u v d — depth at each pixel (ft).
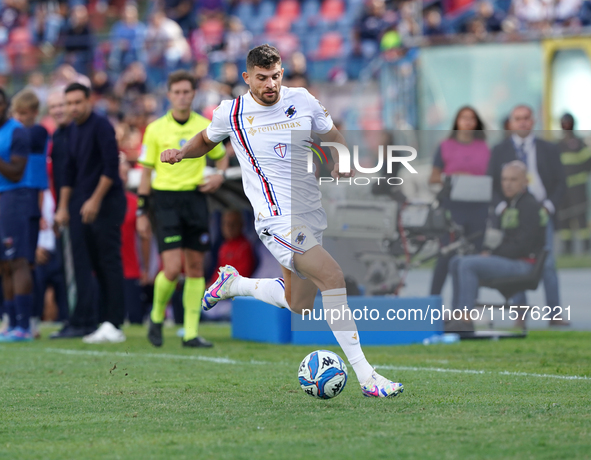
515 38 166.61
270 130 53.62
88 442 40.98
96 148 96.63
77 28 240.32
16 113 100.99
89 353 84.48
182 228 88.84
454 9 222.07
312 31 254.47
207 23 241.96
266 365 72.79
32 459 37.40
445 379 62.18
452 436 40.57
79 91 95.25
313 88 190.39
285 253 52.75
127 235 124.57
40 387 60.44
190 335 89.45
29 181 99.50
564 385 58.59
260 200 53.93
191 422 45.75
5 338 99.86
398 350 84.94
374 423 44.29
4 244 99.35
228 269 60.44
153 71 231.30
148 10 273.13
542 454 36.60
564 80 162.81
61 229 105.40
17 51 247.29
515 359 76.59
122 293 98.07
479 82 168.25
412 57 173.17
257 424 44.70
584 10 205.05
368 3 236.84
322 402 51.70
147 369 70.33
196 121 88.38
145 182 89.71
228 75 188.14
